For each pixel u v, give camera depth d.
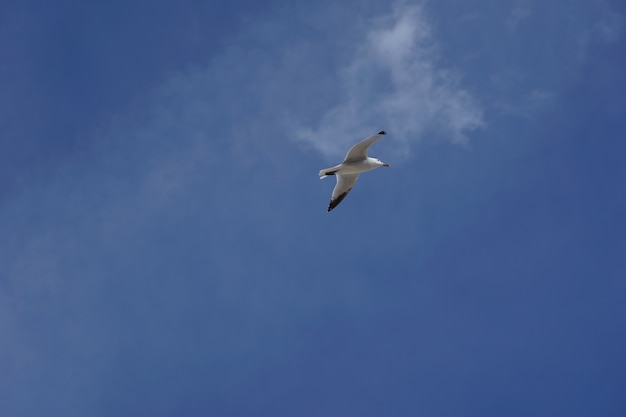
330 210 33.62
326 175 32.50
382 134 30.53
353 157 31.89
